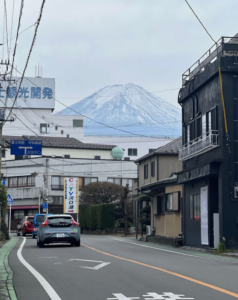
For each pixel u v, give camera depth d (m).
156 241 28.39
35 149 29.89
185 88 25.83
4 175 61.72
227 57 20.80
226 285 9.74
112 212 43.88
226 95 20.77
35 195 58.12
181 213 26.72
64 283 10.20
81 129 83.38
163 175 41.97
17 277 11.23
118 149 64.44
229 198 20.30
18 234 42.75
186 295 8.55
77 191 50.94
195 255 18.55
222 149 20.55
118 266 13.24
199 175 22.08
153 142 84.69
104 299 8.27
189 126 25.72
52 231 22.00
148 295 8.58
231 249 19.88
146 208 35.94
